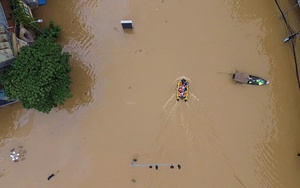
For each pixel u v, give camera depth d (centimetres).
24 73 1681
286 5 2027
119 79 2080
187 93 2034
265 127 2031
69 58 2070
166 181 2062
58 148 2091
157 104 2064
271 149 2030
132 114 2075
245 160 2038
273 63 2031
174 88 2053
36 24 1989
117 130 2081
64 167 2091
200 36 2055
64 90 1823
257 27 2044
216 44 2047
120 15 2084
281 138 2030
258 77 2006
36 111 2092
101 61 2084
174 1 2069
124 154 2077
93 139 2088
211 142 2048
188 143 2056
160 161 2064
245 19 2050
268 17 2041
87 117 2091
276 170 2031
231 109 2041
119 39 2083
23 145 2095
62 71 1811
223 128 2044
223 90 2042
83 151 2091
